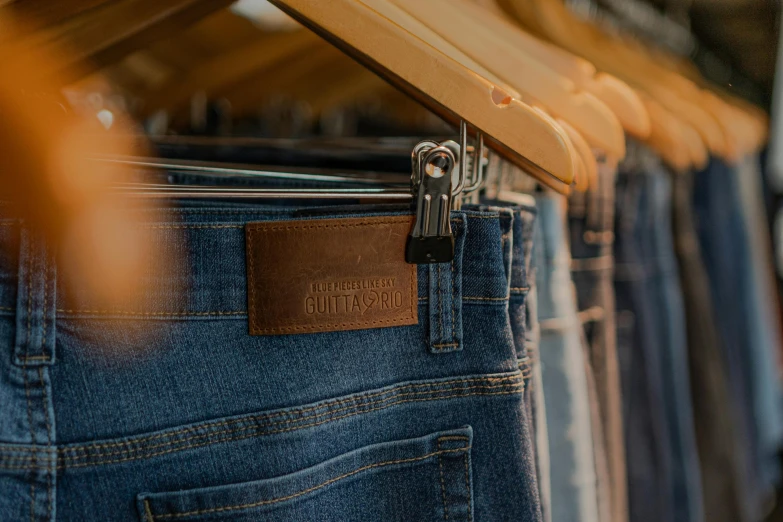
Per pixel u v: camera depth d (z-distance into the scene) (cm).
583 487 67
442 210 43
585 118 60
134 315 43
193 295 44
